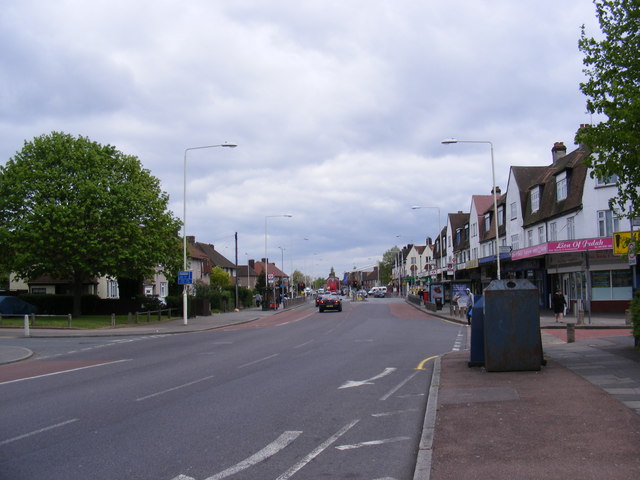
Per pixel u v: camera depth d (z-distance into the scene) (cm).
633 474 521
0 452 683
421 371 1300
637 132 1096
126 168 3900
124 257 3500
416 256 12131
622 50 1157
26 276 3691
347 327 2983
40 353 1969
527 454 594
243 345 2081
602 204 3297
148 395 1049
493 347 1141
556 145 4359
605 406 789
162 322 3781
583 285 3441
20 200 3491
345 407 913
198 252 8075
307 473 590
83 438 742
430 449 630
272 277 6147
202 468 609
